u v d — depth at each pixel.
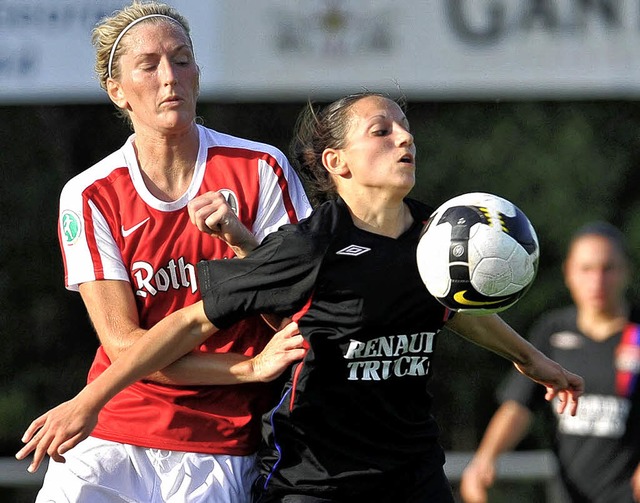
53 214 43.47
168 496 13.94
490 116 43.84
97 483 13.90
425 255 12.63
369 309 12.80
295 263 12.78
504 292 12.52
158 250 13.89
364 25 30.95
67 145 43.44
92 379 14.52
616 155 43.19
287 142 42.47
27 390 43.38
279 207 14.38
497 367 44.12
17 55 29.72
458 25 31.09
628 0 31.33
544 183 42.88
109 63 14.09
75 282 13.95
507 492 35.69
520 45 31.23
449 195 43.28
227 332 13.99
